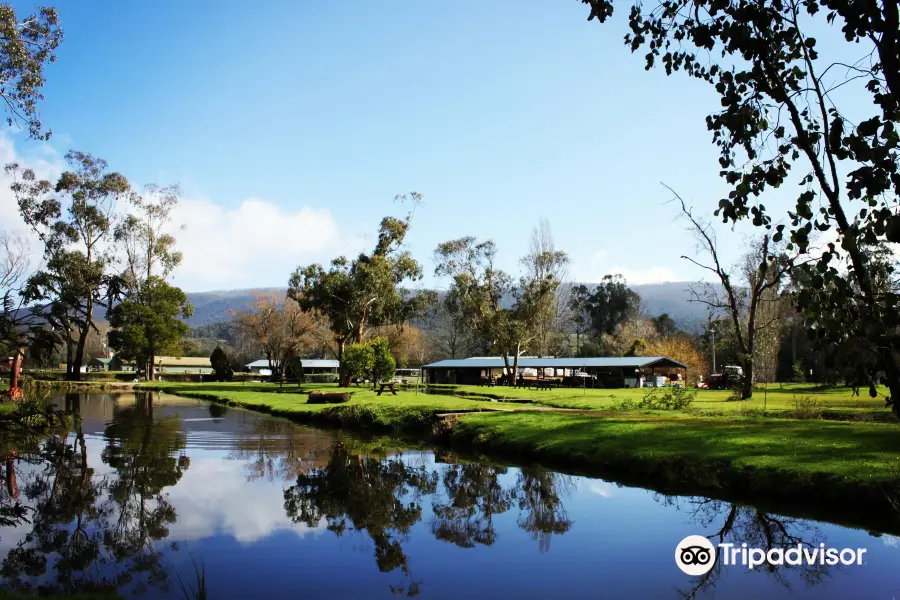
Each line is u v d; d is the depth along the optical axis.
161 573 8.07
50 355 19.81
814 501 10.34
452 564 8.43
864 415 20.42
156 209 69.50
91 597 7.05
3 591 7.20
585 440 16.19
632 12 5.08
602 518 10.62
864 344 3.70
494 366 63.69
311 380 74.25
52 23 18.39
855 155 3.69
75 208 60.81
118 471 15.35
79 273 59.41
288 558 8.73
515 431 18.92
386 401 33.34
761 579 7.59
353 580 7.75
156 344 71.19
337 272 56.00
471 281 61.34
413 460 17.22
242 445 20.17
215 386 60.38
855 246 3.68
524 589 7.39
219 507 11.75
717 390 50.34
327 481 14.32
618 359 59.12
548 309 60.69
